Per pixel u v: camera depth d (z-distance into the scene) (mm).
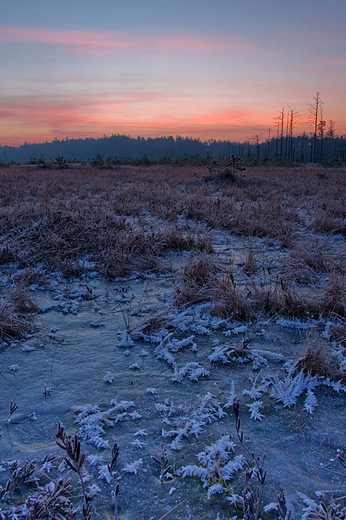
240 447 2199
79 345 3406
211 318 3900
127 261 5621
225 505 1816
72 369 3025
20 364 3094
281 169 36000
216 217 8547
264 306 4137
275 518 1729
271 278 5117
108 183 17750
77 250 5996
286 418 2451
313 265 5523
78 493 1880
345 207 10023
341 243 7230
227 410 2537
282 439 2266
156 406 2547
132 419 2445
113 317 3988
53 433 2324
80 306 4273
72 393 2719
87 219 7605
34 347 3369
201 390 2762
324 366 2895
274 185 16781
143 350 3320
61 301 4418
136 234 6598
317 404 2590
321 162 47281
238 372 2994
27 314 3992
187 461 2096
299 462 2088
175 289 4418
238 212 8734
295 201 11664
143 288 4848
